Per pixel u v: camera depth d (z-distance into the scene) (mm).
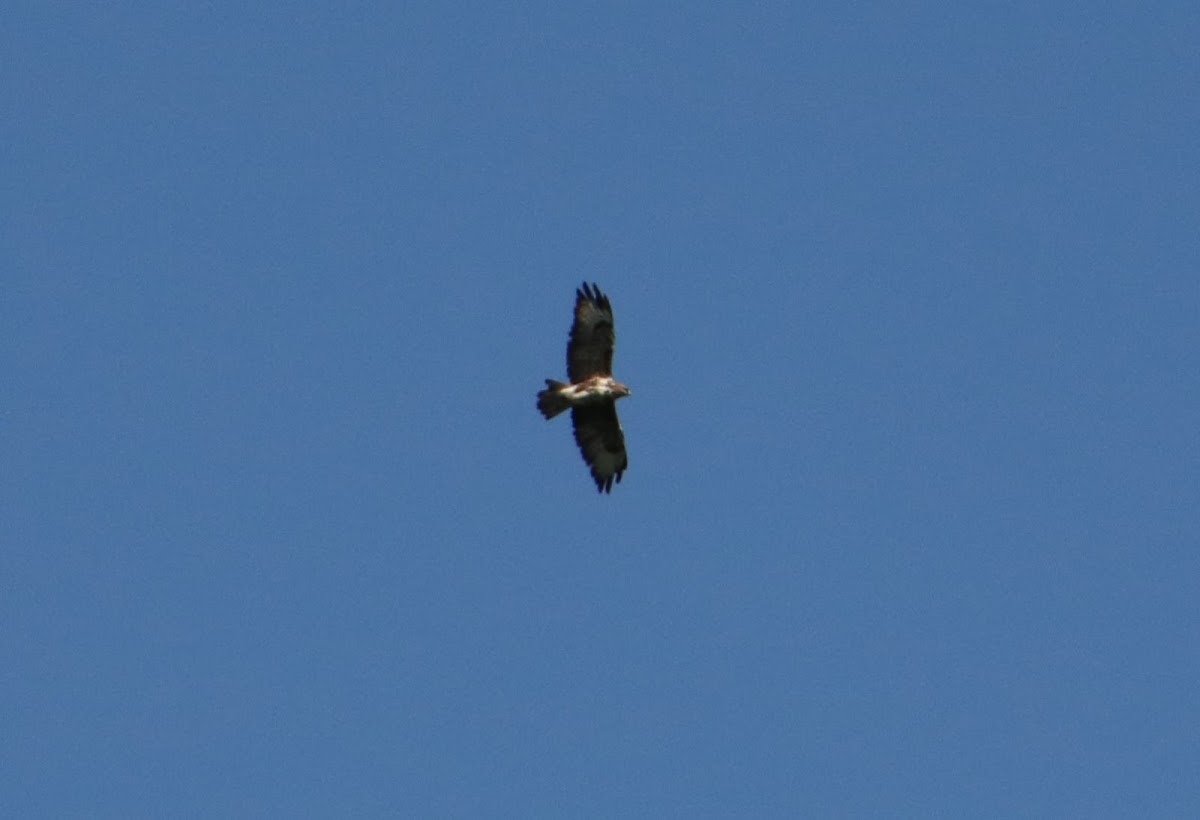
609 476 182625
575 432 182500
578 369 181750
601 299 181625
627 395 181375
